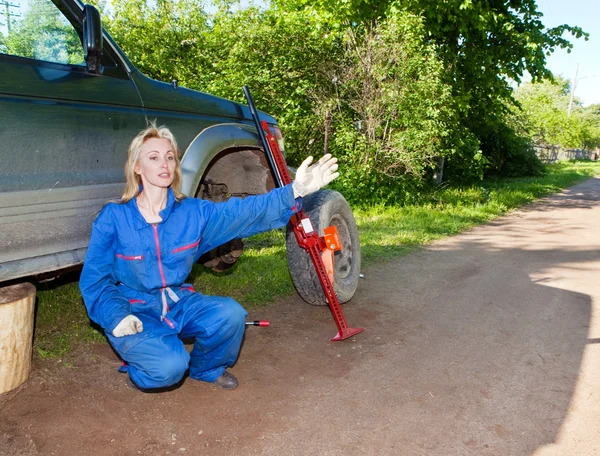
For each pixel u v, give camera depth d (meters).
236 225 2.56
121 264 2.38
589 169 30.28
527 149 19.41
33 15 2.63
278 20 10.22
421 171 9.94
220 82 10.02
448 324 3.93
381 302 4.37
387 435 2.46
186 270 2.48
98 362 3.07
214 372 2.75
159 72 12.95
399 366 3.19
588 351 3.53
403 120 9.33
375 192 9.62
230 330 2.51
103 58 2.79
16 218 2.35
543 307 4.42
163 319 2.45
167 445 2.32
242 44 9.88
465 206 10.39
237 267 5.03
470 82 13.03
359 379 3.00
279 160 3.51
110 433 2.38
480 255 6.31
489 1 12.98
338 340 3.52
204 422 2.51
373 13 10.44
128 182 2.38
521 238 7.57
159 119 2.99
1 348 2.55
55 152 2.47
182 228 2.42
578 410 2.75
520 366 3.25
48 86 2.47
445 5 10.84
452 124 11.20
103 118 2.68
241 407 2.66
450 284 4.98
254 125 3.78
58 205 2.50
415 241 6.84
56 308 3.78
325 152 9.73
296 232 3.54
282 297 4.39
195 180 3.15
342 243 4.08
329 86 9.98
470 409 2.72
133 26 13.20
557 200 13.01
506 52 12.91
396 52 9.51
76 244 2.61
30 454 2.20
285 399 2.75
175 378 2.34
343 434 2.46
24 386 2.72
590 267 5.89
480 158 12.35
